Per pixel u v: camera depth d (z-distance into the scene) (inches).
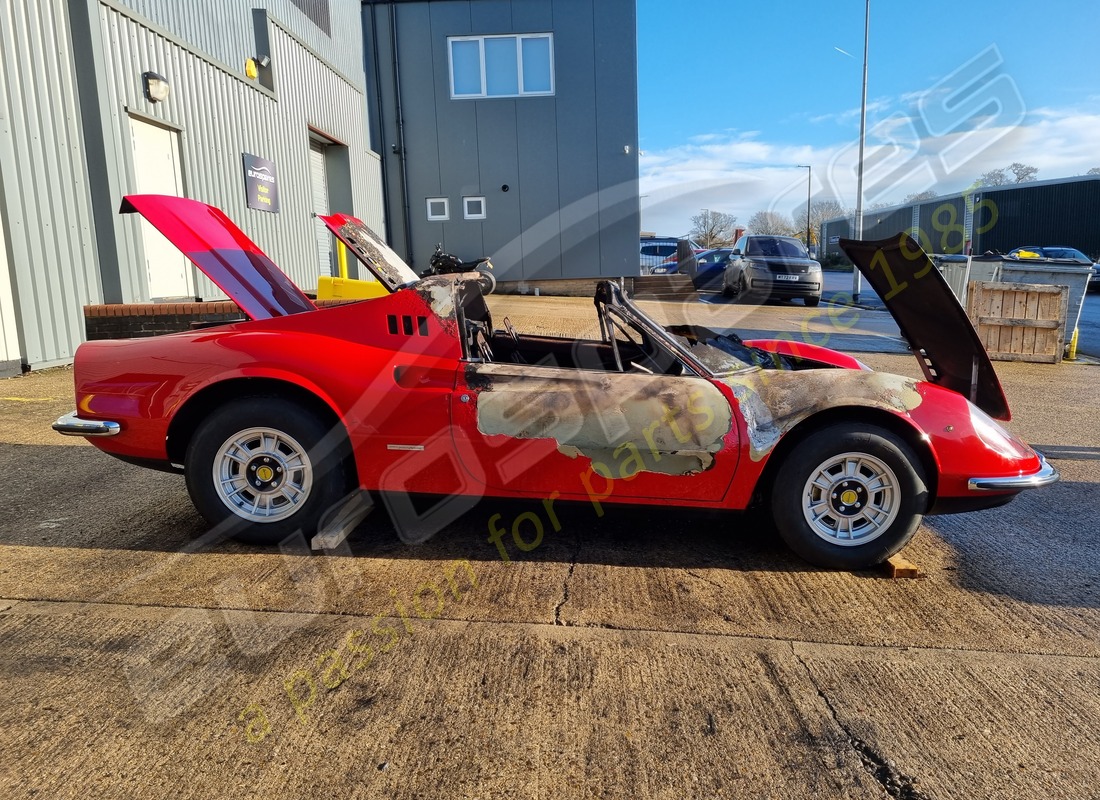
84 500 148.9
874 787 71.7
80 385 122.9
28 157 279.0
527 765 73.9
